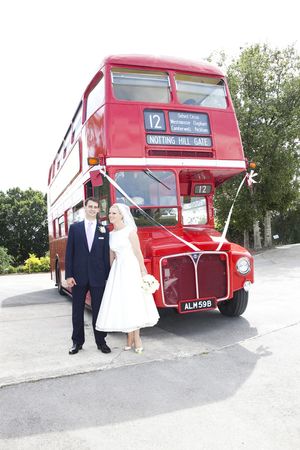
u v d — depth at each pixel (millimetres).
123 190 6988
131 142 7074
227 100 8086
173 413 3887
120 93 7230
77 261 5902
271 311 8352
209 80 8031
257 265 19328
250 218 24922
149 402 4145
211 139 7680
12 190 59969
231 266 7156
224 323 7523
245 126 25484
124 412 3939
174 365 5234
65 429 3633
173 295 6715
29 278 24234
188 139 7477
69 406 4098
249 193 24906
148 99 7402
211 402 4098
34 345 6410
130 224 5762
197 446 3289
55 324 8141
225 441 3352
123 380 4758
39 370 5145
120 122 7059
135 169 7066
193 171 7707
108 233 5961
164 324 7672
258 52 27266
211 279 7000
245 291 7707
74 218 9750
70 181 10359
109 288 5742
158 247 6648
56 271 14172
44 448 3330
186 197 8062
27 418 3854
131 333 5977
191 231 7562
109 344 6371
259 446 3256
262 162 24938
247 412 3852
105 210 7133
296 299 9664
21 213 56500
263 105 25859
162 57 7777
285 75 27016
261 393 4266
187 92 7777
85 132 8297
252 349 5820
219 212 23625
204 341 6348
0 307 10969
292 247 25859
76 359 5566
